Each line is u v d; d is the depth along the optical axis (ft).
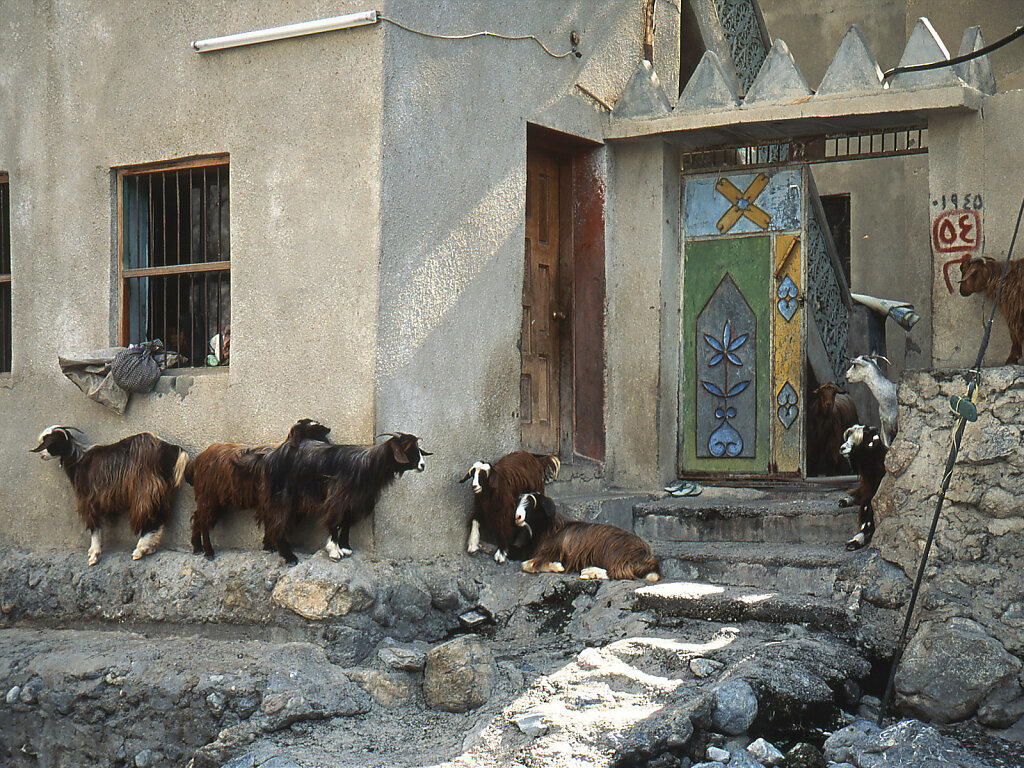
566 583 24.58
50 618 26.73
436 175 25.31
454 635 24.56
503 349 26.96
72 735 22.93
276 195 25.29
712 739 18.81
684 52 34.86
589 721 18.79
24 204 28.58
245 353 25.61
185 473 25.88
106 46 27.45
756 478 29.89
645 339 30.04
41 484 28.19
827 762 18.43
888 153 28.07
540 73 27.94
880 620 22.38
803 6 45.32
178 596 24.88
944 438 22.58
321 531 24.32
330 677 21.97
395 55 24.32
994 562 21.61
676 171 30.81
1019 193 24.85
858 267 43.96
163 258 27.43
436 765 18.53
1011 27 40.78
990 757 18.86
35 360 28.37
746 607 22.75
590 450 30.27
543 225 30.01
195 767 20.86
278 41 25.25
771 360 29.81
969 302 25.34
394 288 24.36
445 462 25.44
